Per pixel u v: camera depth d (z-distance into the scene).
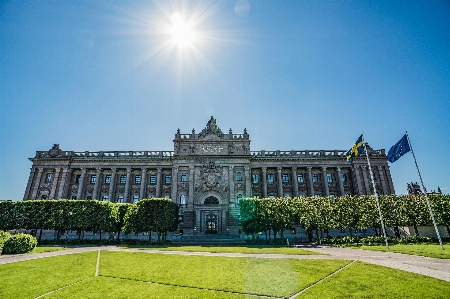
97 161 72.69
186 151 70.38
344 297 13.59
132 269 21.56
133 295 14.70
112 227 48.22
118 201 71.25
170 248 36.62
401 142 36.19
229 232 62.38
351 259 24.61
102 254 30.17
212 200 66.50
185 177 69.06
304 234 60.81
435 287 14.69
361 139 39.78
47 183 70.75
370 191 70.06
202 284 16.77
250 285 16.23
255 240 47.34
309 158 73.69
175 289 15.79
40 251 32.75
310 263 22.80
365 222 46.81
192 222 63.12
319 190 72.75
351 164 73.44
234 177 68.56
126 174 72.94
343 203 48.72
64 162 72.25
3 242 30.75
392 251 30.30
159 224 47.62
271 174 74.19
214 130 72.69
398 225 46.88
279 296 14.14
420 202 47.28
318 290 14.84
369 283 15.92
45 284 17.00
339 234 61.00
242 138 72.12
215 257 27.08
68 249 35.47
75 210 48.78
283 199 50.53
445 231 51.12
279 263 23.12
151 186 72.25
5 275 19.55
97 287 16.30
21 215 48.91
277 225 47.34
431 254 26.31
